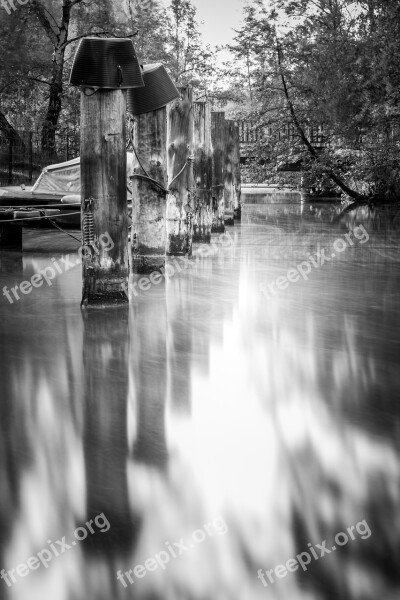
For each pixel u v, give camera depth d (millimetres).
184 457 5160
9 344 8188
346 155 32781
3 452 5254
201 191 17469
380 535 4145
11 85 37719
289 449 5297
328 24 31891
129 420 5879
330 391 6602
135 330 8781
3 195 21312
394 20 29781
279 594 3668
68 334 8602
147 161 12359
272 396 6453
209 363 7477
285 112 33625
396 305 10281
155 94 11969
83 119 9422
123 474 4883
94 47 9125
